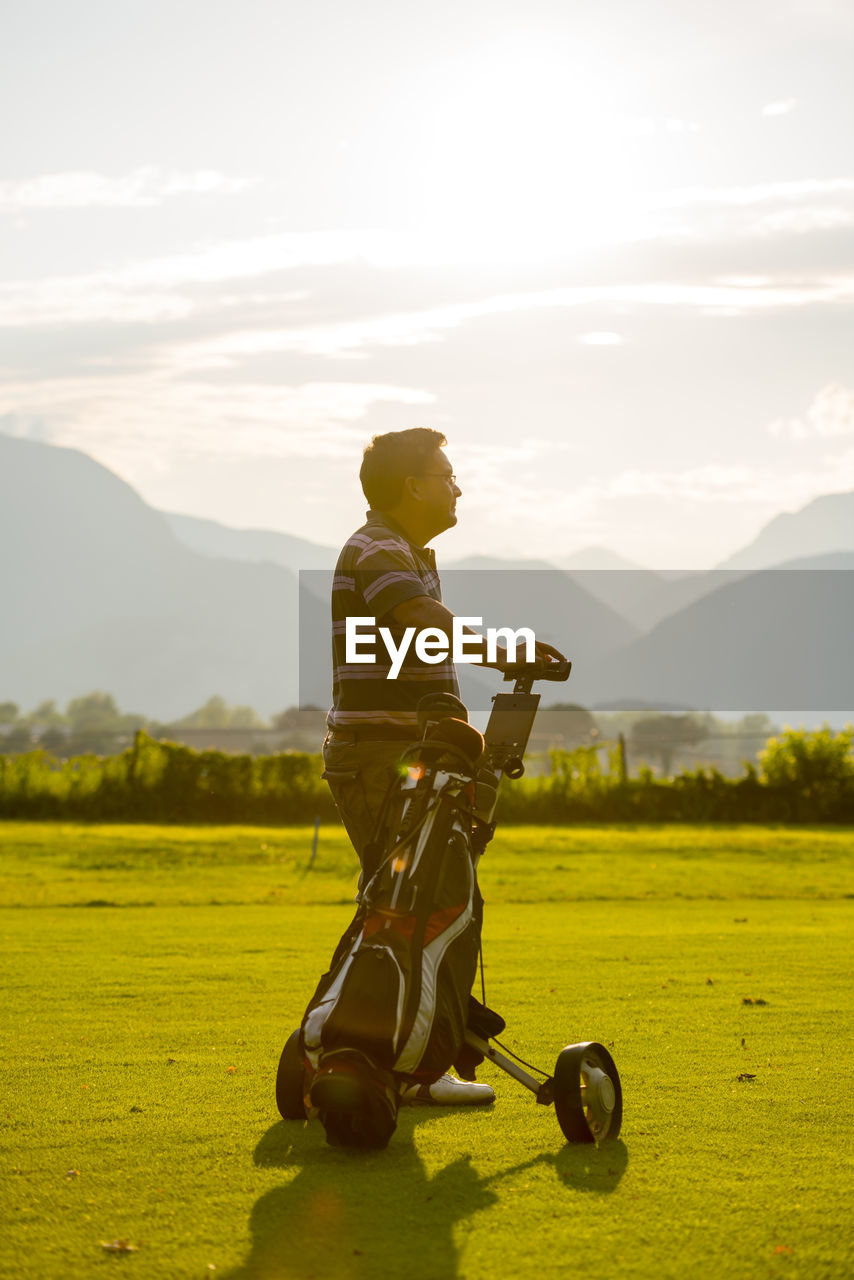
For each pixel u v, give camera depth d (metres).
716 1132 3.81
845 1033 5.38
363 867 3.75
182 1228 2.97
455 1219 3.03
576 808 22.03
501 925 10.12
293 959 7.83
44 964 7.59
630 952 8.11
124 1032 5.46
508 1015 5.80
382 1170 3.43
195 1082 4.49
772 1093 4.30
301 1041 3.50
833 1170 3.42
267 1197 3.20
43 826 19.30
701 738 27.44
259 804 21.28
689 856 16.16
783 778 22.39
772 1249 2.84
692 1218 3.04
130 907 11.42
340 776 3.98
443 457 4.19
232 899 12.04
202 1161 3.51
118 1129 3.84
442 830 3.60
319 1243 2.88
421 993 3.43
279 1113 4.00
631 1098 4.24
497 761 3.91
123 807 21.27
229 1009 6.05
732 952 8.12
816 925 10.11
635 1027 5.51
